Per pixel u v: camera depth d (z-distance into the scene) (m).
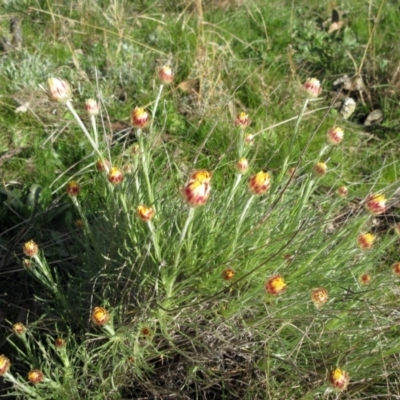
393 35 1.10
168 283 0.45
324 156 0.79
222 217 0.49
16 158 0.74
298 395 0.46
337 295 0.46
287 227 0.50
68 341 0.47
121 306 0.46
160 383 0.48
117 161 0.64
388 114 0.92
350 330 0.46
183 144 0.78
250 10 1.18
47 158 0.74
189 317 0.48
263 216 0.47
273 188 0.55
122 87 0.91
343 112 0.71
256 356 0.48
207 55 0.92
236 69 0.94
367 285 0.50
